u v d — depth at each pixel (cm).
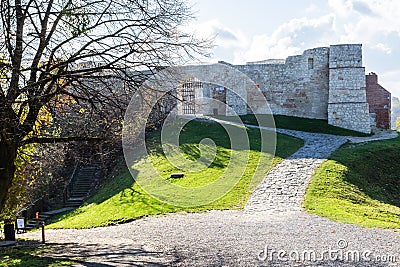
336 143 2936
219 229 1449
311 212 1659
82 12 1099
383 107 3925
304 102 3825
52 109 1307
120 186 2420
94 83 1330
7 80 1066
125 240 1409
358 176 2242
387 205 1900
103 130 1450
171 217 1778
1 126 1090
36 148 1850
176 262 1034
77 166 2980
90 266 1002
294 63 3838
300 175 2197
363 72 3631
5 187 1130
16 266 1012
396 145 2872
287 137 3092
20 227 2100
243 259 1034
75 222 2025
